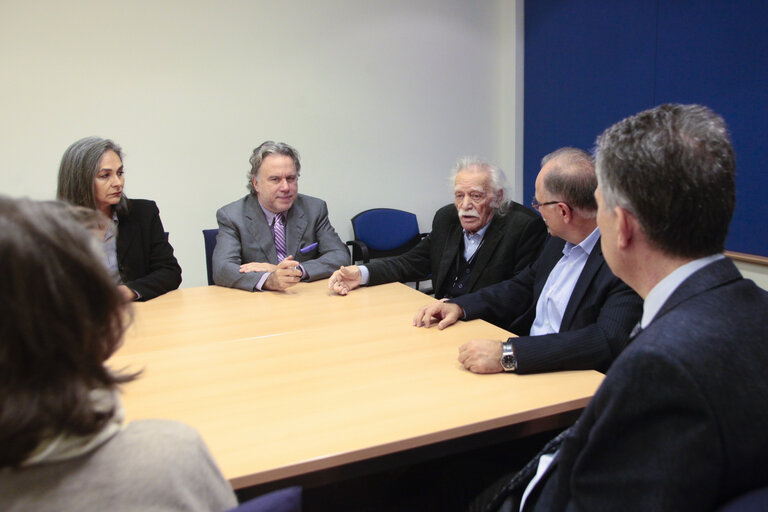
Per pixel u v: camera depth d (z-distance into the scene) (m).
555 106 3.89
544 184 1.47
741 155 2.74
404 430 0.99
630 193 0.74
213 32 3.30
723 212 0.71
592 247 1.48
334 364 1.32
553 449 0.97
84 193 2.01
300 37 3.51
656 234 0.73
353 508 1.43
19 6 2.92
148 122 3.26
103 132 3.19
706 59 2.84
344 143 3.75
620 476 0.63
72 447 0.46
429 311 1.62
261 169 2.35
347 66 3.66
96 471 0.46
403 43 3.80
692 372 0.59
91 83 3.12
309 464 0.90
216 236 2.44
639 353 0.63
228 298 1.99
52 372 0.45
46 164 3.12
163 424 0.53
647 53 3.17
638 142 0.73
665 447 0.60
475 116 4.14
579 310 1.46
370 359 1.35
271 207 2.43
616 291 1.37
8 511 0.44
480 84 4.11
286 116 3.56
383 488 1.52
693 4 2.87
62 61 3.04
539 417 1.07
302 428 1.00
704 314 0.65
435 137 4.03
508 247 2.05
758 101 2.62
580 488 0.68
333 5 3.55
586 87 3.62
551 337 1.27
